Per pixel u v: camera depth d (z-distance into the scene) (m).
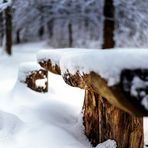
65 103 4.38
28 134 3.03
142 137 2.54
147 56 1.62
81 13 19.38
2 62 12.49
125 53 1.65
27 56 14.91
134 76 1.59
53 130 3.09
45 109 4.06
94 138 2.87
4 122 3.23
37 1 20.47
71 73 2.28
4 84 6.47
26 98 4.66
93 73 1.83
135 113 1.64
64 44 21.42
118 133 2.49
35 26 21.62
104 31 11.75
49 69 3.27
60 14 20.41
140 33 17.42
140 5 17.16
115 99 1.69
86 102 3.06
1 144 2.83
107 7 11.65
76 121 3.71
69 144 2.82
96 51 1.99
